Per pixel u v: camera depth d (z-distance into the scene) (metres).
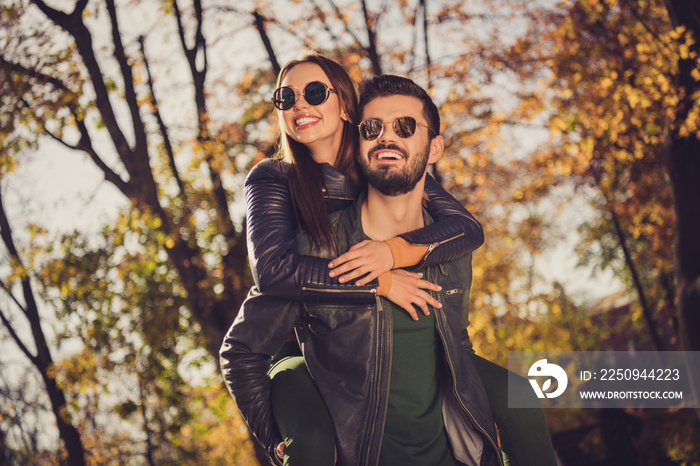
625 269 23.66
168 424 17.05
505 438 2.37
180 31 13.82
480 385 2.36
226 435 20.30
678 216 9.39
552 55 13.09
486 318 17.19
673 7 9.80
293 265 2.20
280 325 2.26
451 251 2.34
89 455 18.62
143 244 14.23
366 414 2.14
